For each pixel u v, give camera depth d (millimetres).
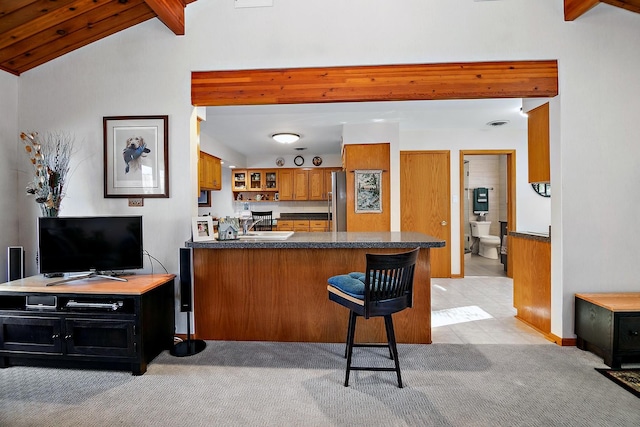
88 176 2920
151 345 2451
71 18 2582
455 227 5270
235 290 2895
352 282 2215
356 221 4766
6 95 2865
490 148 5234
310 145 6270
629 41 2707
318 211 7629
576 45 2725
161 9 2496
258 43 2848
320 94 2848
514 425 1731
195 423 1771
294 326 2871
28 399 2002
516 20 2750
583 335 2600
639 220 2705
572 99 2719
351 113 4152
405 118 4445
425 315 2779
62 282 2475
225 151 6156
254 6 2848
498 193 7789
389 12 2809
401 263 2008
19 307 2430
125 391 2092
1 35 2551
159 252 2893
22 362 2439
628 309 2291
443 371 2307
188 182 2877
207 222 2859
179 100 2875
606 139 2717
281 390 2088
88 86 2912
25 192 2967
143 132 2883
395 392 2051
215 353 2633
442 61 2791
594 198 2715
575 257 2711
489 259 7102
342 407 1902
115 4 2576
